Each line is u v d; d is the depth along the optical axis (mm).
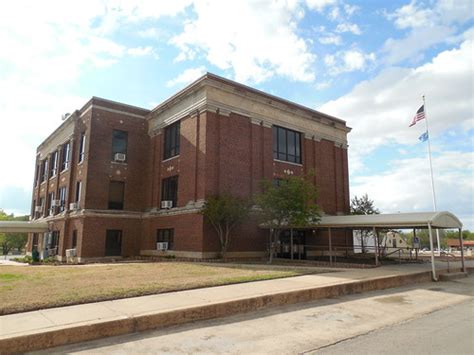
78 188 28188
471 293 13188
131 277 13289
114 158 27734
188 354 6211
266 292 10352
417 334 7504
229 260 21953
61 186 31797
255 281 12586
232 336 7273
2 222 30547
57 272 15211
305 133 29594
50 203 35000
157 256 25484
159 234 26094
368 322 8594
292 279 13133
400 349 6484
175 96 26016
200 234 22062
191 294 10031
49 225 32281
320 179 30062
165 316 7965
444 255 35031
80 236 25688
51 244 31422
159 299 9336
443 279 16984
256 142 25766
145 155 29250
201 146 23328
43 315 7648
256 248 24031
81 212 25812
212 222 22172
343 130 32969
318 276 14047
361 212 31469
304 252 27094
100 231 26078
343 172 32375
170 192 26266
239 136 24875
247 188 24625
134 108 29188
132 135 28828
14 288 10617
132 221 27766
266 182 22703
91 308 8289
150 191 28094
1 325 6887
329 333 7562
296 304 10445
